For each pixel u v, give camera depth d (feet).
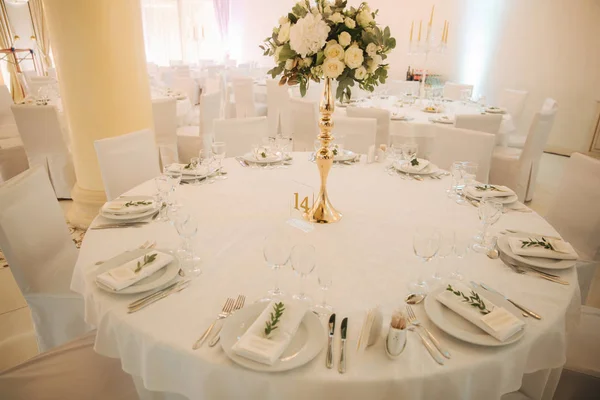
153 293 4.11
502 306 3.92
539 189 15.55
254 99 24.89
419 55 26.48
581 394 4.96
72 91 10.14
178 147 15.79
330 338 3.56
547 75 20.92
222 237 5.33
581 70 19.66
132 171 8.32
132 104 10.58
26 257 5.69
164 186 6.52
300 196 6.79
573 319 4.50
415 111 15.60
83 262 4.72
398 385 3.19
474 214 6.23
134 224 5.62
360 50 5.18
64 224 6.68
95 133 10.49
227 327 3.53
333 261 4.83
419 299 4.08
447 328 3.59
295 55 5.41
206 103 15.07
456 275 4.54
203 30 39.52
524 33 21.40
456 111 15.81
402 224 5.84
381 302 4.09
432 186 7.41
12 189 5.69
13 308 8.25
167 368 3.54
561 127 20.79
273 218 5.94
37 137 12.79
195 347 3.42
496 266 4.76
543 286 4.37
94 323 4.30
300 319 3.55
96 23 9.55
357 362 3.32
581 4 19.11
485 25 22.99
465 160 9.62
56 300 5.81
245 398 3.26
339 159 8.59
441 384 3.26
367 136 10.89
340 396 3.18
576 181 7.41
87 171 10.98
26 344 6.63
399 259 4.90
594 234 6.92
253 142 10.93
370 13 5.36
